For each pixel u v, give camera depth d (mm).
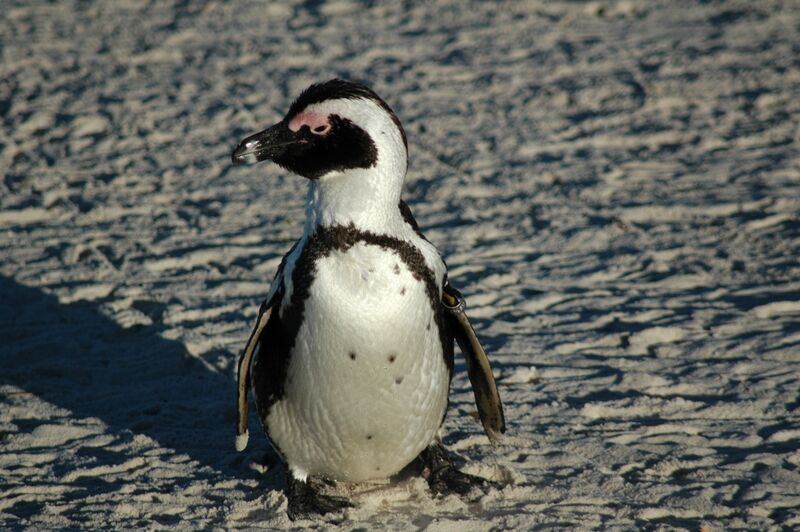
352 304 11461
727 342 17391
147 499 13305
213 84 30906
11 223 22703
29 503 13273
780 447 14422
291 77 31234
